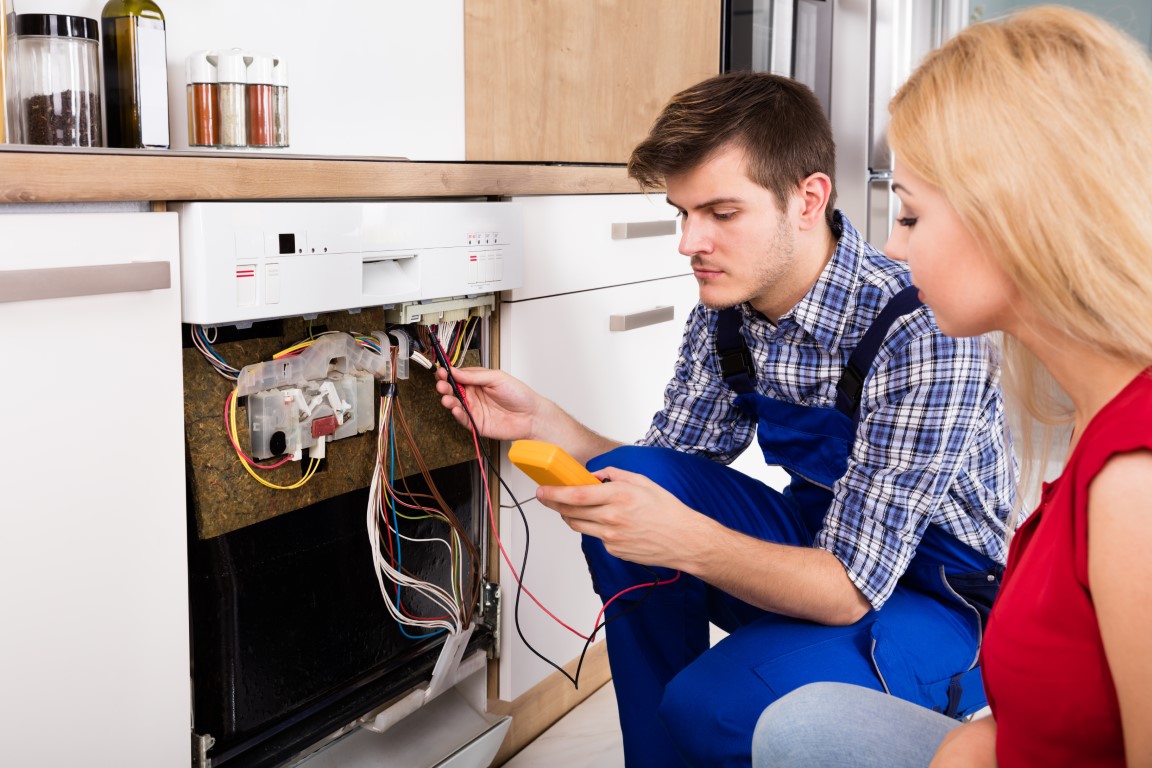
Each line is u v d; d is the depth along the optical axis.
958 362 1.18
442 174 1.33
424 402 1.42
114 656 1.02
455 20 1.66
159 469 1.04
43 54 1.12
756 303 1.35
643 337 1.89
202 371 1.10
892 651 1.22
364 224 1.21
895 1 2.85
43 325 0.92
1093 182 0.63
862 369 1.27
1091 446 0.62
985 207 0.66
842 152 2.94
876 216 3.01
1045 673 0.65
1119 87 0.64
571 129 1.88
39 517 0.94
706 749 1.20
